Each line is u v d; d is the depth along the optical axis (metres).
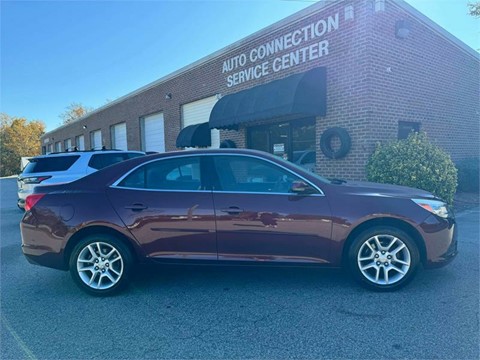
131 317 3.18
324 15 8.82
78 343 2.76
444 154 7.33
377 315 3.05
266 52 10.59
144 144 18.97
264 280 4.00
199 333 2.86
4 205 13.45
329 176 8.94
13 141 58.28
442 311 3.10
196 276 4.21
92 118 25.72
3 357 2.59
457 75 10.73
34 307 3.45
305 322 2.98
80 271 3.70
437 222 3.55
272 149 11.01
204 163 3.81
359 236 3.55
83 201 3.74
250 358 2.49
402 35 8.47
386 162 7.26
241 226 3.59
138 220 3.66
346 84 8.45
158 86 16.88
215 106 11.09
